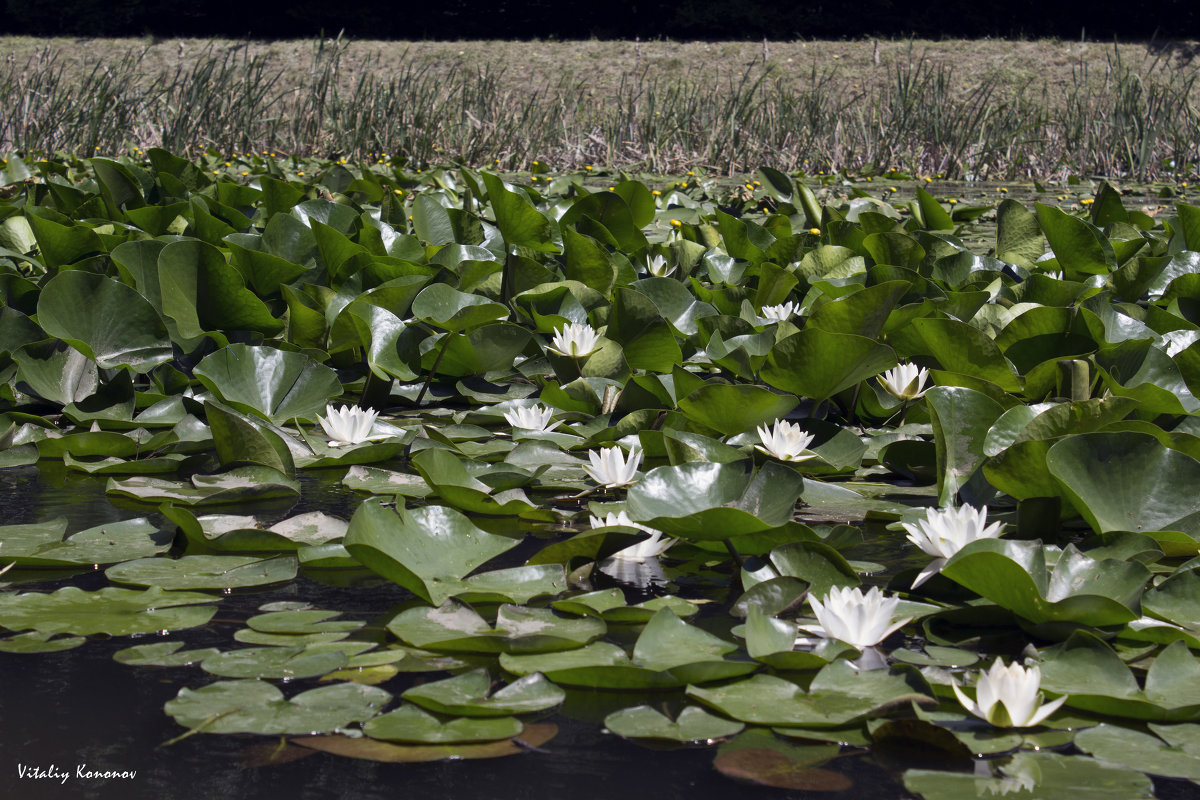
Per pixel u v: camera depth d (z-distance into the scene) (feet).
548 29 65.62
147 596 4.45
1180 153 32.58
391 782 3.04
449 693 3.50
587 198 12.42
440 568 4.72
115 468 6.24
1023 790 2.99
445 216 12.49
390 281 8.89
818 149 34.17
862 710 3.44
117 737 3.28
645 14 64.54
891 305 7.14
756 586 4.33
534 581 4.62
